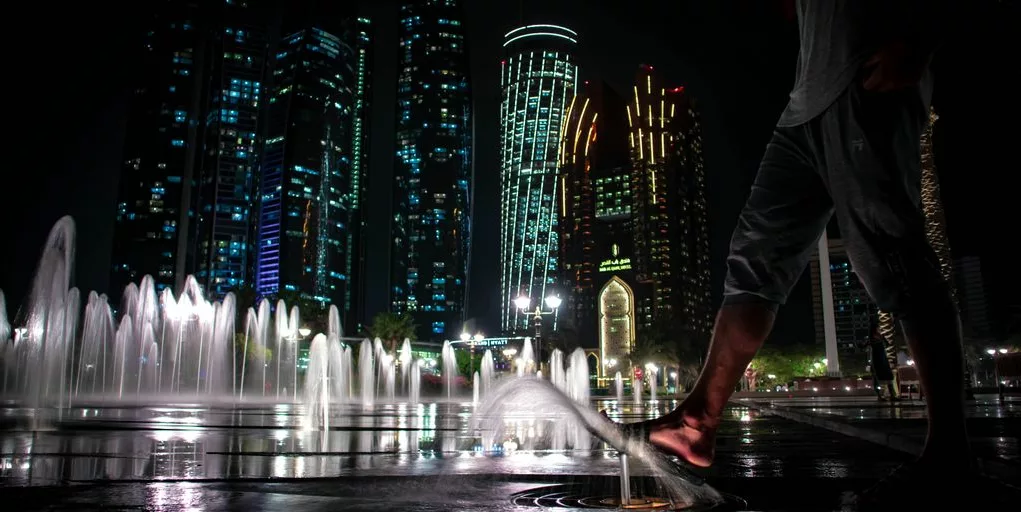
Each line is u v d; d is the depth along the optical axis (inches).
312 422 540.7
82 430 422.0
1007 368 1802.4
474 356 3673.7
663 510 130.5
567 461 233.8
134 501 147.6
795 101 130.6
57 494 159.2
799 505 134.6
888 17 115.3
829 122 122.9
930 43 112.3
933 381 116.6
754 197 135.0
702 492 149.9
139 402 1254.3
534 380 141.8
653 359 4079.7
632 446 132.9
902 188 117.8
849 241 123.5
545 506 137.0
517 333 5659.5
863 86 118.0
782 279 131.1
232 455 262.1
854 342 6560.0
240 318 2758.4
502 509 133.3
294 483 178.7
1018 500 111.3
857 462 218.4
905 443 254.7
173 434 388.2
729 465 210.1
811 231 132.2
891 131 117.3
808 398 1398.9
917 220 118.3
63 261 1008.9
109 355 1921.8
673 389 4414.4
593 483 170.4
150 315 2023.9
